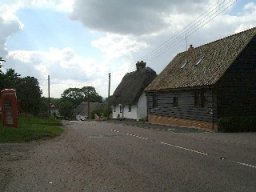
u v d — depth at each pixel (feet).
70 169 44.27
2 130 83.20
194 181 36.42
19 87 167.02
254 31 105.09
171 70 142.72
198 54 130.31
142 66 201.67
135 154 55.11
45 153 57.62
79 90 451.94
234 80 101.65
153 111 147.74
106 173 41.42
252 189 33.12
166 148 61.67
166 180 37.17
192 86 110.93
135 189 33.91
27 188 35.24
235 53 103.86
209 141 72.43
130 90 193.16
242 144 67.10
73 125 130.31
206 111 105.91
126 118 198.59
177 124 126.00
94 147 64.18
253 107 102.73
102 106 318.04
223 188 33.53
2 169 44.86
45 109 202.90
